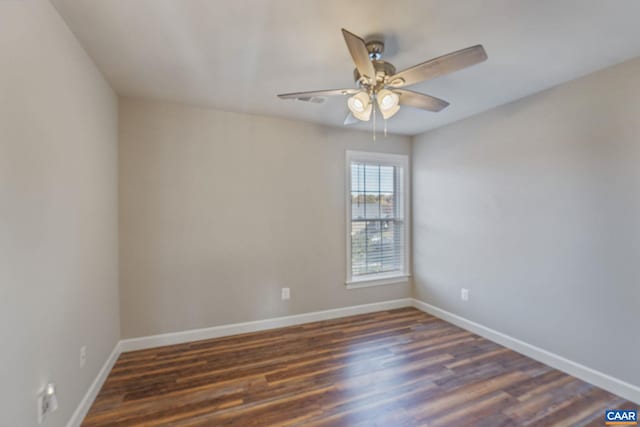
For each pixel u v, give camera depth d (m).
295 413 1.90
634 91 2.00
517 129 2.73
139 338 2.75
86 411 1.88
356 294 3.72
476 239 3.14
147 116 2.77
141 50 1.93
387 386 2.20
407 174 3.99
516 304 2.75
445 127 3.52
